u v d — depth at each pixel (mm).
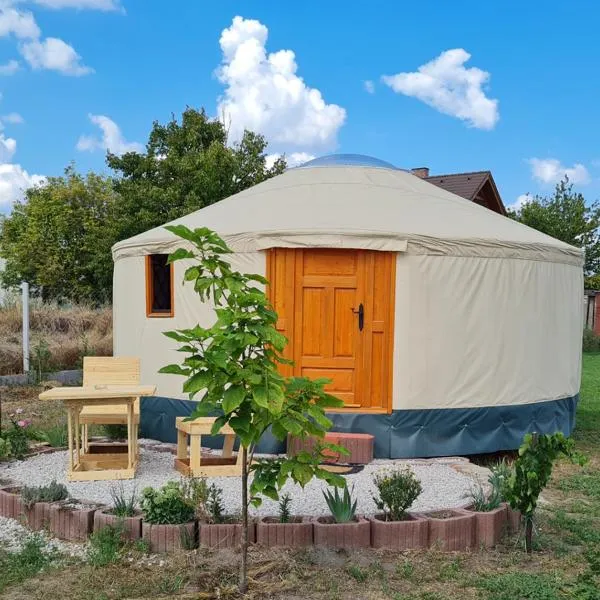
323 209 6344
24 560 3621
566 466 6402
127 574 3461
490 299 6125
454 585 3414
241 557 3383
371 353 5961
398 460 5879
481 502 4145
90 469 5469
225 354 2809
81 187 22734
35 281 22562
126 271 6922
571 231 23328
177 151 19359
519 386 6309
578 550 4031
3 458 5680
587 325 26188
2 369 11406
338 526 3764
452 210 6754
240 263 6043
